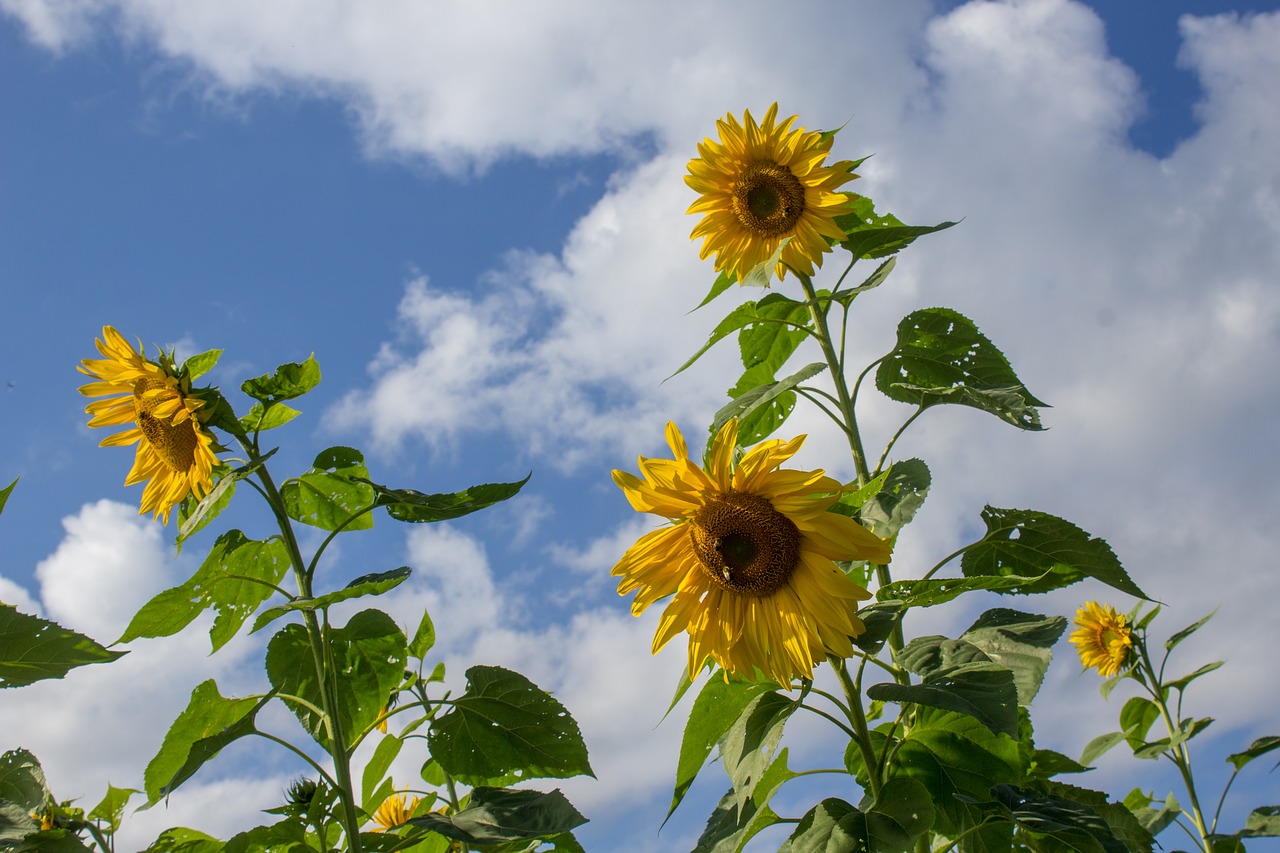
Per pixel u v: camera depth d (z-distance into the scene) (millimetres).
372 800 4340
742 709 3541
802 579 3318
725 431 3352
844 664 3354
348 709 4137
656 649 3389
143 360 4246
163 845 3717
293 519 4340
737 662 3350
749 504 3334
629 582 3422
